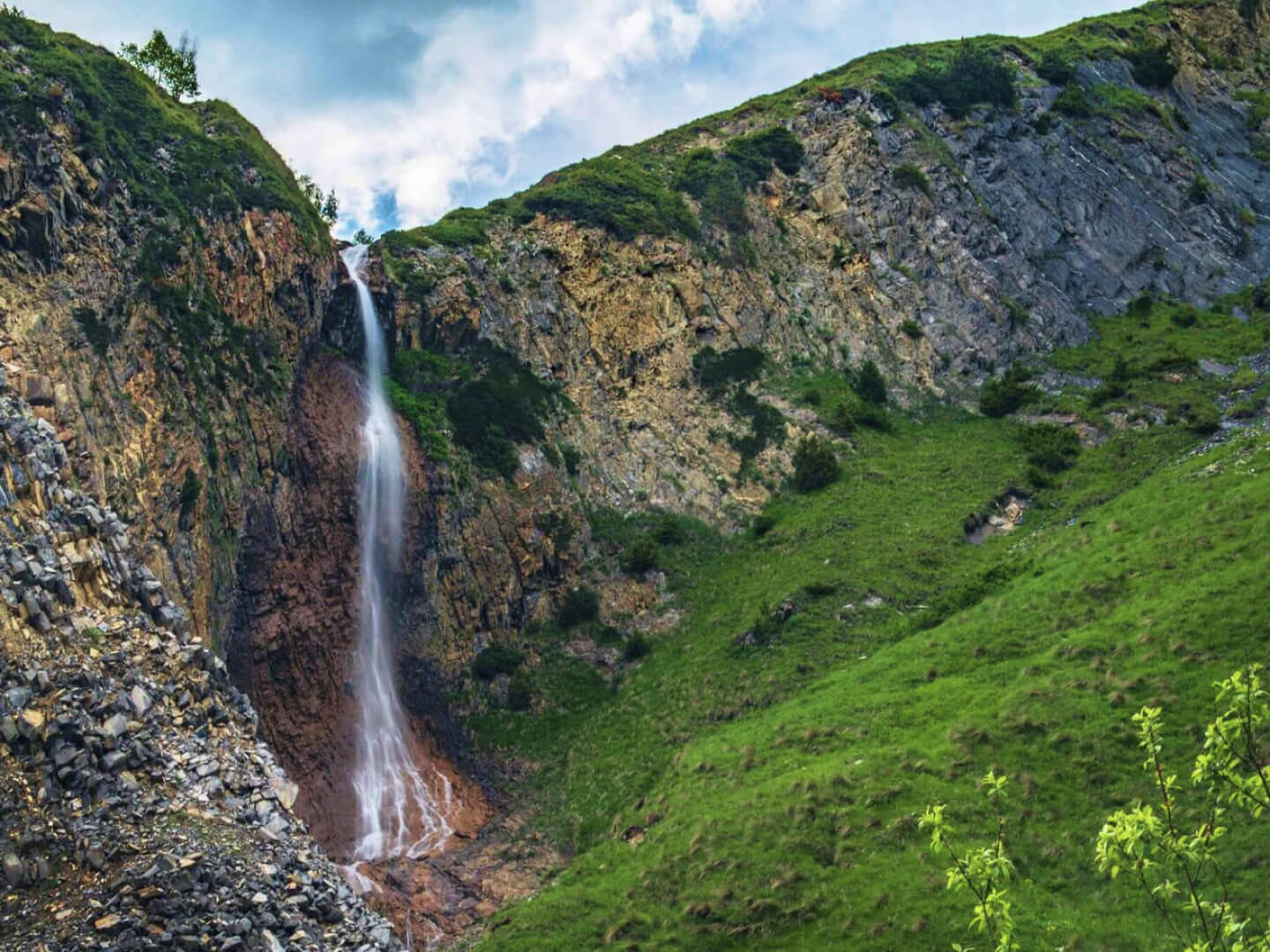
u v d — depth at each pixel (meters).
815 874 42.28
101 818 28.28
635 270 86.00
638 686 61.53
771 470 77.88
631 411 80.12
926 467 76.00
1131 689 46.16
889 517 70.31
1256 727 37.38
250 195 63.25
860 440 79.88
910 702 51.22
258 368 60.06
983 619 56.06
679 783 51.16
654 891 44.06
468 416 71.69
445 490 67.25
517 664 63.81
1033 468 72.56
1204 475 63.09
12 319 46.84
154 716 32.31
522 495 70.00
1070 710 46.41
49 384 46.00
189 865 27.66
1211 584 50.50
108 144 56.72
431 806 55.31
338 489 62.50
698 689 58.69
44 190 50.94
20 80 54.06
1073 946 35.91
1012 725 46.50
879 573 64.19
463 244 81.50
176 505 51.03
